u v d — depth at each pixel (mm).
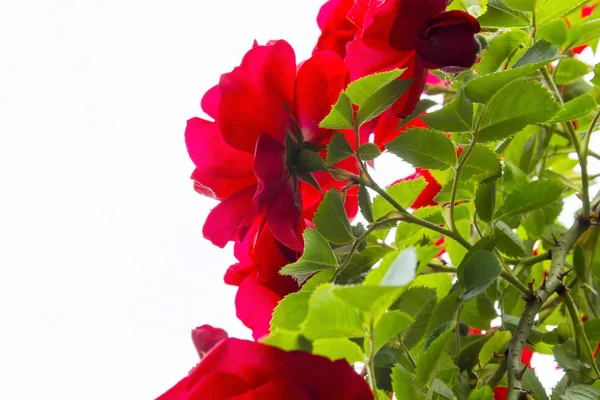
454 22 703
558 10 734
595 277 765
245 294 760
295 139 734
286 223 729
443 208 780
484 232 773
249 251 759
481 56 759
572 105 721
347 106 697
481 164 730
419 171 838
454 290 732
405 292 711
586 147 748
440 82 831
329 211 710
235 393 628
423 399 677
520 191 737
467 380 724
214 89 753
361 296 597
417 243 751
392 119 755
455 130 708
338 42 777
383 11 700
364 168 714
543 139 830
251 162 747
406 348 718
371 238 757
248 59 725
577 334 722
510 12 744
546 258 751
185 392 632
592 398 705
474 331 799
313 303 603
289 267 706
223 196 756
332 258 710
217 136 747
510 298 788
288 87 731
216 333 683
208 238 746
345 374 628
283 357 628
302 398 624
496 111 698
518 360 681
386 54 718
